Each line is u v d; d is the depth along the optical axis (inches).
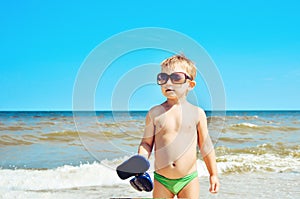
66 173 234.7
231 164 277.1
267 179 233.9
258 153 330.3
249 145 374.0
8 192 195.6
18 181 218.1
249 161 291.6
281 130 507.8
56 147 325.7
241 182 224.1
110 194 193.6
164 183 101.0
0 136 378.9
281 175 247.4
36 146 332.5
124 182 220.7
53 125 424.5
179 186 100.9
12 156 292.8
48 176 229.5
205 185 213.5
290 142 398.6
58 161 267.9
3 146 335.6
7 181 219.0
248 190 202.1
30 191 199.9
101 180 223.3
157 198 100.8
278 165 280.4
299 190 203.5
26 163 266.1
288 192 198.5
